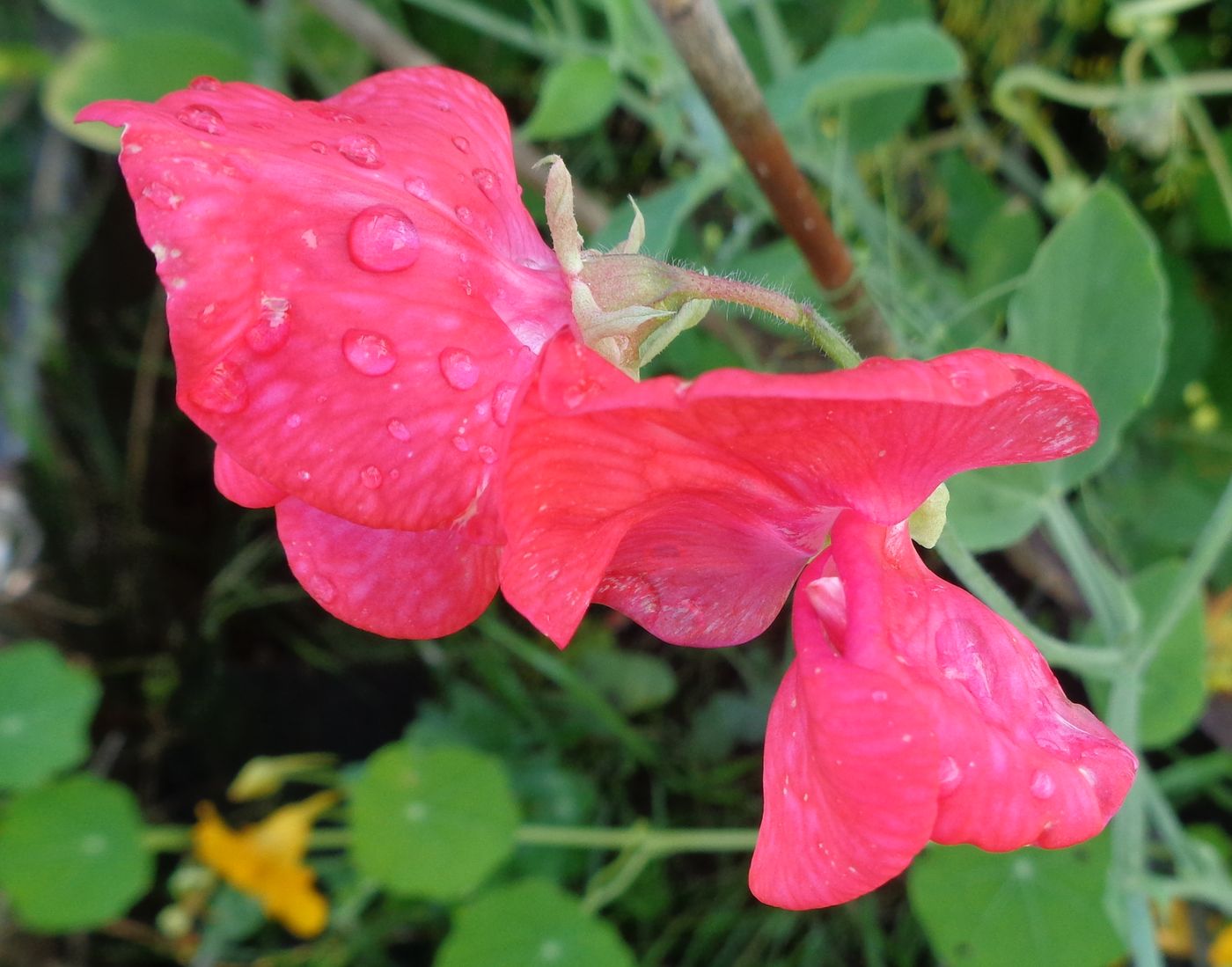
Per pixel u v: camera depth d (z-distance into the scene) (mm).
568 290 109
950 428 92
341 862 273
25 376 284
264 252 90
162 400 303
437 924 282
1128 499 234
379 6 238
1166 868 233
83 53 200
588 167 263
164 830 260
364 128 105
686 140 200
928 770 83
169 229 86
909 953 251
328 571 109
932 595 100
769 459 96
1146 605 183
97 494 299
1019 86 241
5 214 287
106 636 305
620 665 269
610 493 93
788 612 265
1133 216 158
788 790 96
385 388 93
